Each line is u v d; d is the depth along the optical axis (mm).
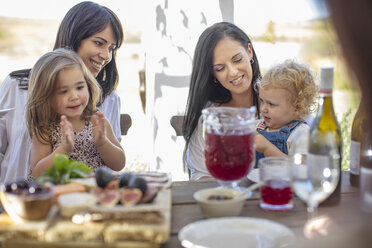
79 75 1801
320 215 1084
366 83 330
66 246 900
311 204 1002
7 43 7848
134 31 7582
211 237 921
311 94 1733
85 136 1949
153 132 2908
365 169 902
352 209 1118
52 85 1766
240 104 2115
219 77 1950
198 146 1979
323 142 956
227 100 2109
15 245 905
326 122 1249
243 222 966
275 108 1742
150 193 1001
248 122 1163
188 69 2828
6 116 2150
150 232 886
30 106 1828
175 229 1029
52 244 902
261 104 1823
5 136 2174
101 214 927
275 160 1211
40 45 8008
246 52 1950
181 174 2895
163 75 2836
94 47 2158
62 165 1170
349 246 601
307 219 1062
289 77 1694
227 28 1941
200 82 1978
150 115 2930
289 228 1003
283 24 5035
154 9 2811
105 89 2355
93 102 1993
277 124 1805
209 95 2053
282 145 1770
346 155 3027
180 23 2785
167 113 2859
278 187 1117
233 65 1905
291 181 980
